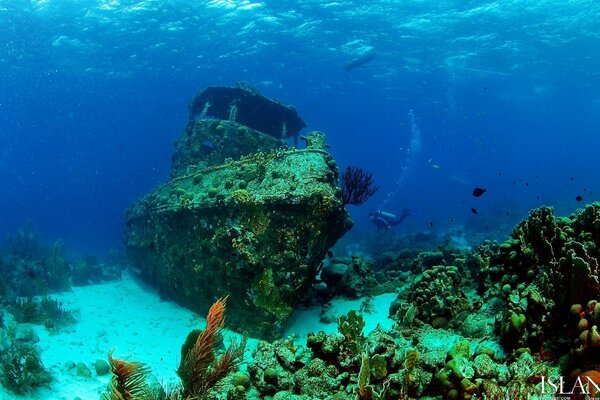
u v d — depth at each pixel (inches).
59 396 253.9
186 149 547.5
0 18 871.1
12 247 670.5
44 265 549.6
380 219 679.1
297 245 315.6
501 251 227.0
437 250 426.3
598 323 135.0
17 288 471.2
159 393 153.9
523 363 145.6
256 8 829.2
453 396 139.0
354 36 991.0
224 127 513.7
